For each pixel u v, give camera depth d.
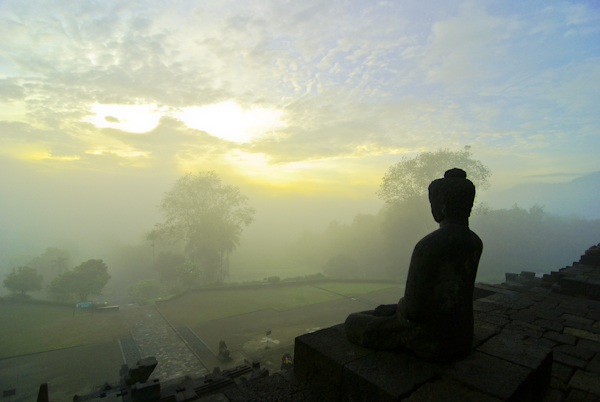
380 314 3.63
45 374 14.56
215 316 23.09
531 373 2.81
